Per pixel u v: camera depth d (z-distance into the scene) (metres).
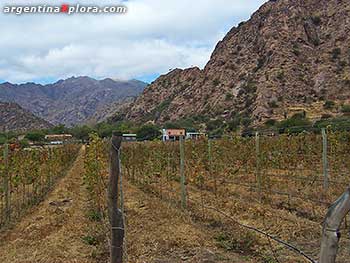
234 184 17.88
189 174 16.09
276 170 18.08
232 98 110.44
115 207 4.41
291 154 16.98
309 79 101.25
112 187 4.41
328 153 15.95
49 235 10.86
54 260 8.78
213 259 8.70
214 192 16.28
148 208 14.07
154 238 10.06
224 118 100.12
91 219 12.50
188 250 9.38
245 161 16.39
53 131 74.81
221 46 147.38
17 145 17.95
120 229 4.40
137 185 21.27
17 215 14.37
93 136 13.87
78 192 19.69
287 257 8.50
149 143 22.62
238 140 16.77
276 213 12.27
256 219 11.65
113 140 4.40
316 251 8.95
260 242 9.62
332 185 15.40
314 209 12.72
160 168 17.94
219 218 12.08
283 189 15.79
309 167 17.03
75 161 44.25
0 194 14.65
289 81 100.81
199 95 130.50
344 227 10.47
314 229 10.47
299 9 126.56
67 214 13.42
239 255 8.97
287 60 108.88
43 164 21.20
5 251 9.67
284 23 123.44
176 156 18.67
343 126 17.97
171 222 11.73
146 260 8.71
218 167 16.17
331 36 114.12
